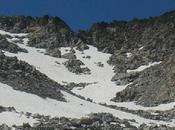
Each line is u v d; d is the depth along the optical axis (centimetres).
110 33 18538
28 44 16738
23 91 7281
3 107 6216
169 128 6662
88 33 18738
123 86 13375
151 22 18500
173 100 11512
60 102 7519
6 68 8306
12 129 5406
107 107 8631
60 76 14175
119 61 15862
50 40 17112
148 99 11875
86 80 14100
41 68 14312
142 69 14688
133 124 6838
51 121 5928
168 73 12950
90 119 6138
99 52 17212
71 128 5675
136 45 17162
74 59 15838
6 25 18300
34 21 18625
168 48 15662
